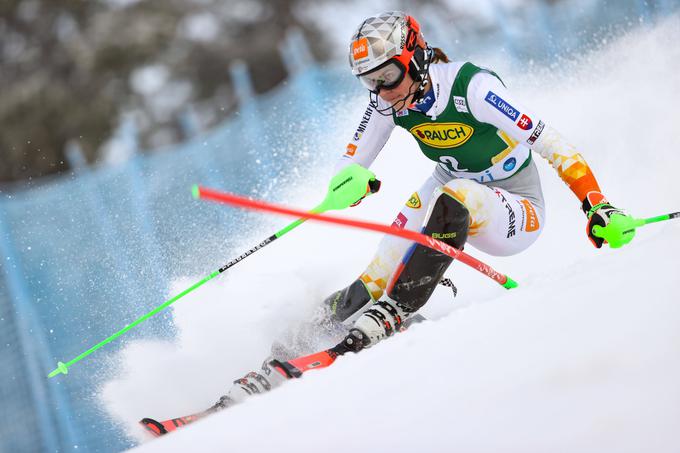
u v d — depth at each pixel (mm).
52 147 60750
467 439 4648
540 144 11422
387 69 11211
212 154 27844
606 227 10711
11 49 62469
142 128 62062
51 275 22422
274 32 63938
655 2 29297
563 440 4285
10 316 21828
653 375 4723
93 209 24844
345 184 11375
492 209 11664
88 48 61906
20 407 19453
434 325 8500
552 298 7523
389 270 12445
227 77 63219
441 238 11148
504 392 5180
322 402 6574
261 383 10859
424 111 11883
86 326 20562
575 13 34312
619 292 6754
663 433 4090
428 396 5656
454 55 35781
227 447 6094
